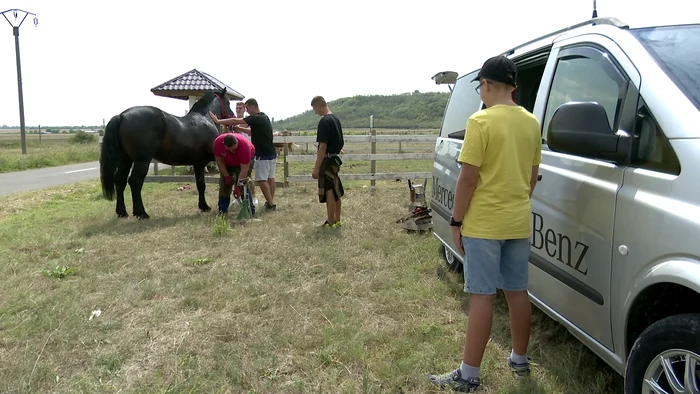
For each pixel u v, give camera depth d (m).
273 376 2.86
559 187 2.72
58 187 12.05
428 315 3.70
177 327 3.55
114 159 7.12
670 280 1.82
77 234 6.34
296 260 5.11
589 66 2.67
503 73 2.43
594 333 2.40
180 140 7.48
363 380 2.76
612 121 2.39
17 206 9.12
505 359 2.99
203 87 12.87
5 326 3.58
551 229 2.80
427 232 6.19
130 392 2.71
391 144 27.78
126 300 4.05
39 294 4.20
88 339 3.34
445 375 2.72
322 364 2.99
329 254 5.23
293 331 3.42
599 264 2.33
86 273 4.79
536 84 4.26
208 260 5.14
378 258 5.15
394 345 3.15
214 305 3.95
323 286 4.30
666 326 1.83
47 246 5.77
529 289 3.15
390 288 4.28
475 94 4.45
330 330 3.36
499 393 2.62
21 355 3.12
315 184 11.43
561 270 2.69
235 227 6.68
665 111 2.03
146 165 7.31
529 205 2.51
